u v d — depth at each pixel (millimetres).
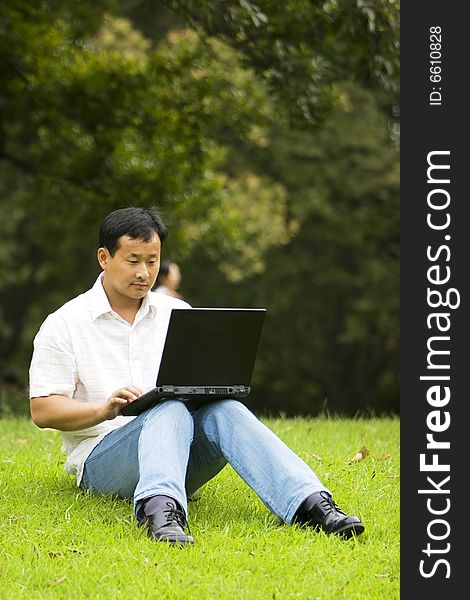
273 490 7867
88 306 8508
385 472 10469
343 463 10859
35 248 40781
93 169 27266
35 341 8453
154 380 8586
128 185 26812
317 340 44062
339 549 7484
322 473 10258
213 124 26766
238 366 8094
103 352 8477
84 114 26141
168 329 7785
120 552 7207
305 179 39625
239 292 42188
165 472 7660
